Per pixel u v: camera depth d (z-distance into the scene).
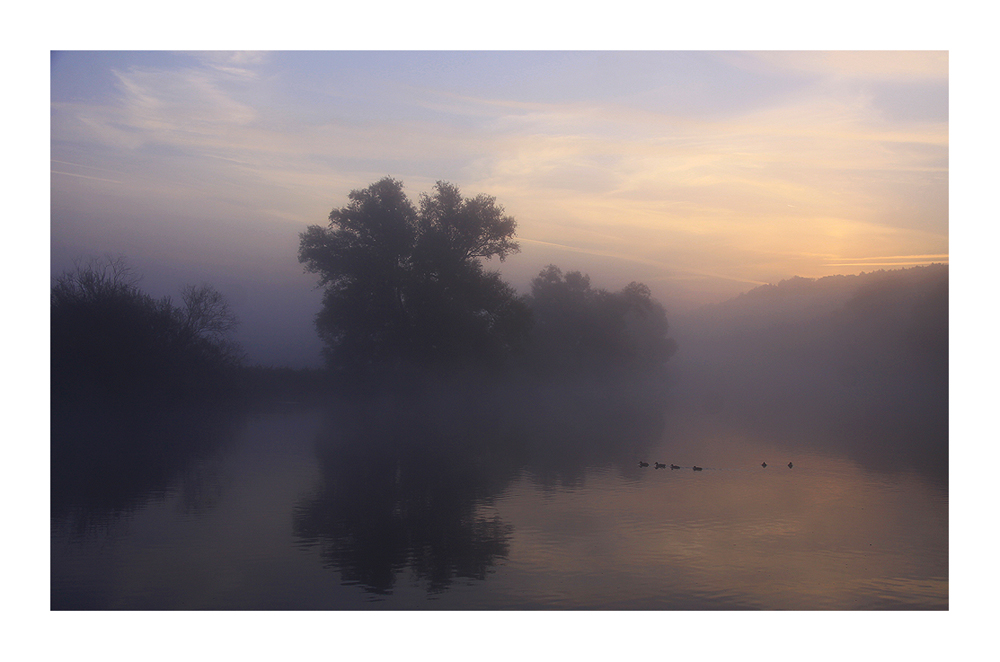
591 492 17.06
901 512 14.94
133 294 38.31
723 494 16.89
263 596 9.45
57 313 35.03
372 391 51.09
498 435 30.16
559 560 11.17
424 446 26.06
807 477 19.58
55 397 35.59
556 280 73.62
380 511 14.72
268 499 15.91
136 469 20.00
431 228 50.66
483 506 15.31
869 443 28.16
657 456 23.84
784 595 9.66
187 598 9.34
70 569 10.58
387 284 49.31
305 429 31.64
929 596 9.65
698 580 10.26
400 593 9.59
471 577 10.30
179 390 40.50
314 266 49.88
